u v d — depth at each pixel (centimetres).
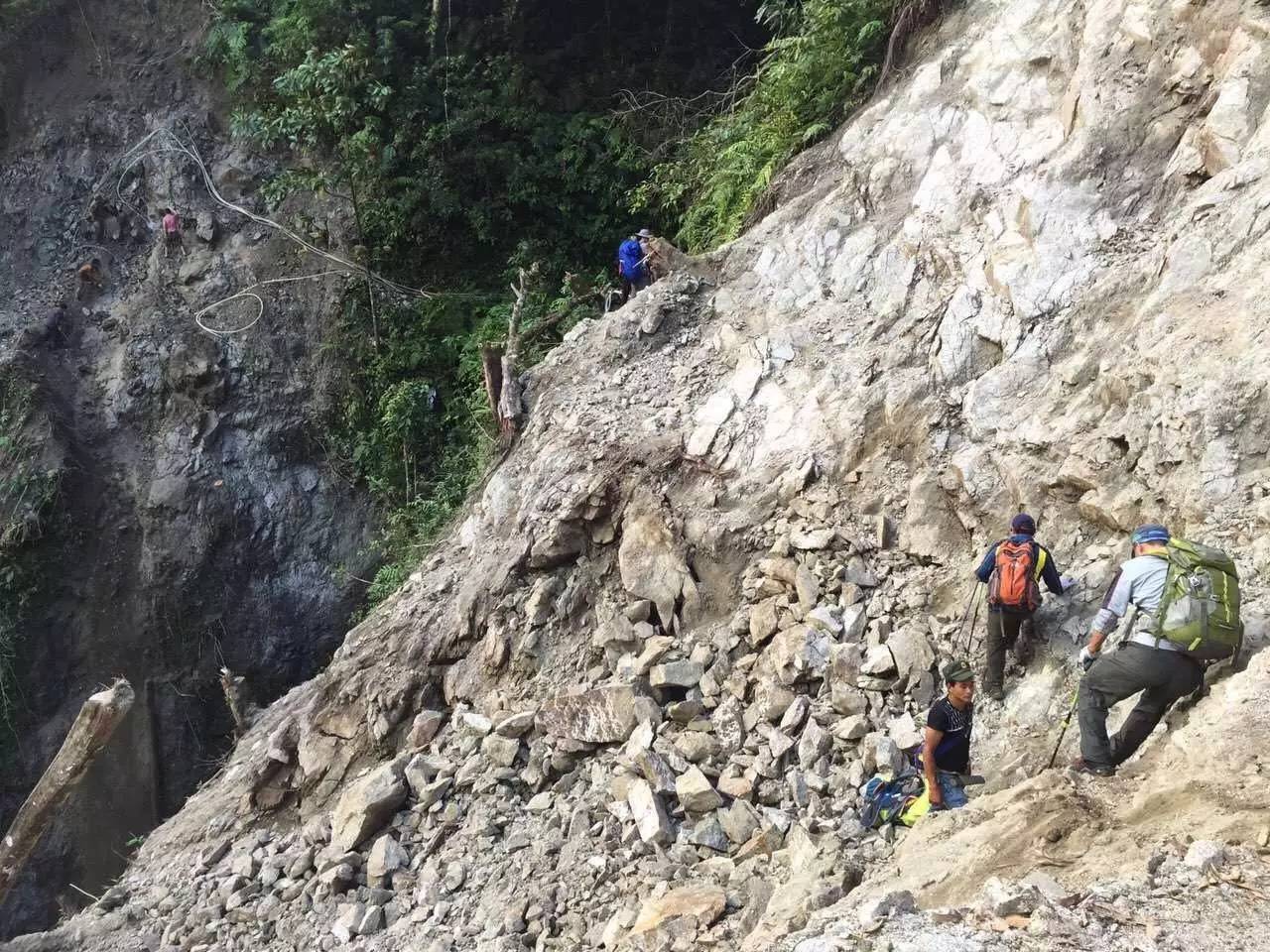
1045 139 931
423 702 959
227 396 1820
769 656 759
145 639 1717
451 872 758
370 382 1811
